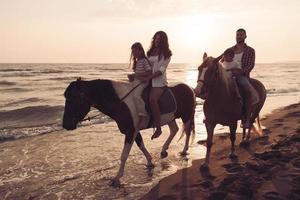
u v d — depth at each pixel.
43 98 23.03
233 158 7.53
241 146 8.64
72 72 66.56
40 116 16.03
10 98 23.12
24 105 19.61
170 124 8.02
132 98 6.45
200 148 8.98
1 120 15.09
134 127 6.43
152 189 6.10
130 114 6.36
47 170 7.44
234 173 6.29
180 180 6.36
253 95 7.80
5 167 7.68
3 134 11.62
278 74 73.00
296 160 6.46
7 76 48.62
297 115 13.21
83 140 10.46
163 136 10.79
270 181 5.63
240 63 7.62
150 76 6.43
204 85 6.20
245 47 7.62
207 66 6.28
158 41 6.46
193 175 6.60
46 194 6.09
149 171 7.15
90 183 6.58
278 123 11.70
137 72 6.54
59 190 6.26
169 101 7.00
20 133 11.82
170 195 5.59
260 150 8.12
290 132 9.83
